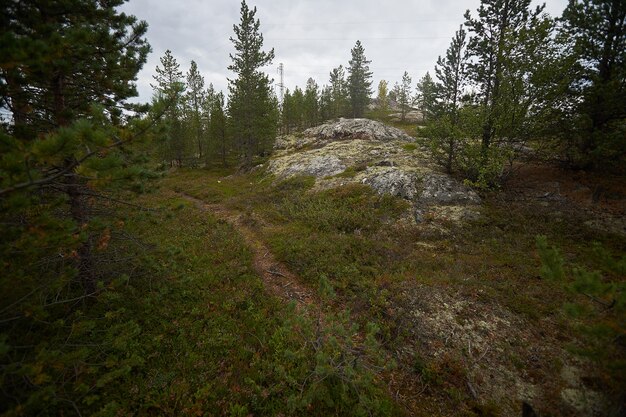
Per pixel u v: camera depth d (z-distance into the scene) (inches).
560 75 531.8
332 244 481.4
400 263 423.2
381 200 663.8
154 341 266.4
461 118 649.0
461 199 629.6
